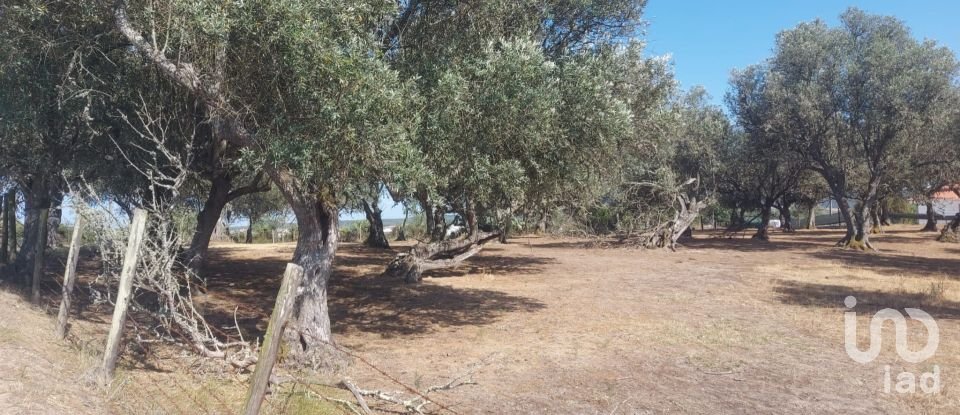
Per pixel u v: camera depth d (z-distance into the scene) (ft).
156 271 20.99
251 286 48.44
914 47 77.71
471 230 56.65
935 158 88.58
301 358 23.65
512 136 25.99
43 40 25.68
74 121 31.09
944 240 109.40
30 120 28.63
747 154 101.55
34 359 18.86
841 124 86.17
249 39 21.17
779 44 87.04
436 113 24.75
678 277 58.80
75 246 24.27
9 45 25.17
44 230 30.45
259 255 77.30
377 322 36.58
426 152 24.98
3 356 18.22
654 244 95.25
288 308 13.01
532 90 24.61
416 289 49.57
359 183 23.91
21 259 36.78
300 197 24.03
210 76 22.95
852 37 82.99
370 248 93.25
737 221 154.30
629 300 44.68
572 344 30.60
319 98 20.38
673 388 23.35
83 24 25.99
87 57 27.89
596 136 27.94
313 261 24.90
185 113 31.86
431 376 24.52
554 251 91.35
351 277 56.03
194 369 21.59
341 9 21.56
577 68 27.81
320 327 24.61
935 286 49.49
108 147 33.50
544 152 27.89
